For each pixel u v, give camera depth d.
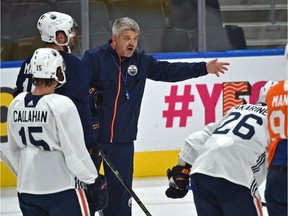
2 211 18.48
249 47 22.77
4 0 21.88
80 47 21.89
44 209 11.48
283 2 22.75
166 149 21.84
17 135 11.52
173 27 22.47
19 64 21.17
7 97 21.28
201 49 22.08
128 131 14.81
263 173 12.01
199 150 12.26
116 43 14.62
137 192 19.88
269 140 11.23
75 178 11.45
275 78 22.16
